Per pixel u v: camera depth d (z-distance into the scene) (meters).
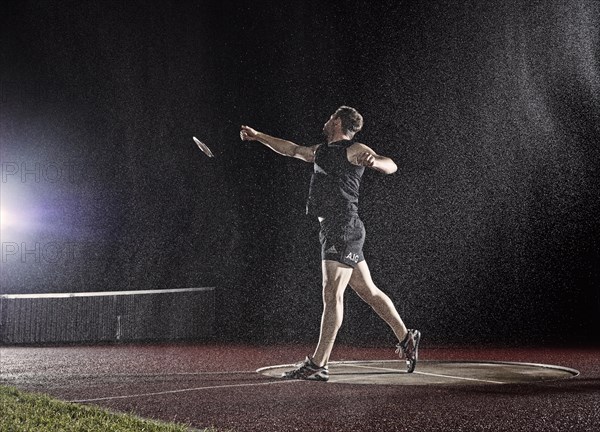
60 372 5.50
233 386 4.42
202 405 3.74
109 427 3.06
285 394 4.08
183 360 6.62
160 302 10.62
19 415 3.33
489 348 8.73
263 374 5.22
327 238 4.63
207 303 11.12
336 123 4.79
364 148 4.64
